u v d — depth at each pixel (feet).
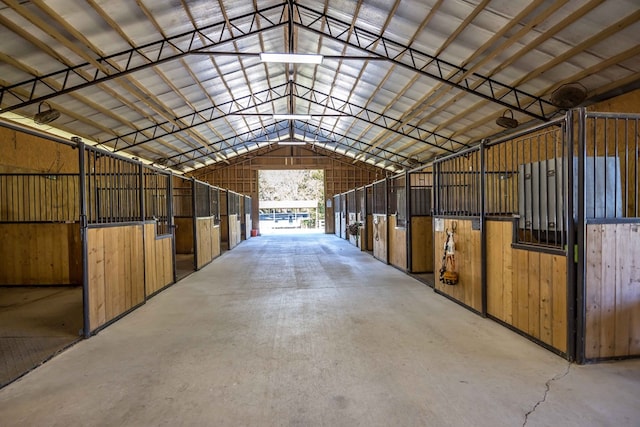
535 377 7.09
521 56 18.31
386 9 18.25
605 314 7.77
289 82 32.42
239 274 19.62
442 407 6.02
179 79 25.08
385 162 53.36
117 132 30.58
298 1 20.15
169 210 17.17
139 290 13.01
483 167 11.31
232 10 19.13
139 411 6.00
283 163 55.47
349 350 8.57
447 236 13.53
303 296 14.25
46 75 18.60
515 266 9.73
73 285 17.33
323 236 48.62
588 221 7.65
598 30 14.89
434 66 22.38
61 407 6.15
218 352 8.55
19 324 10.98
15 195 21.95
